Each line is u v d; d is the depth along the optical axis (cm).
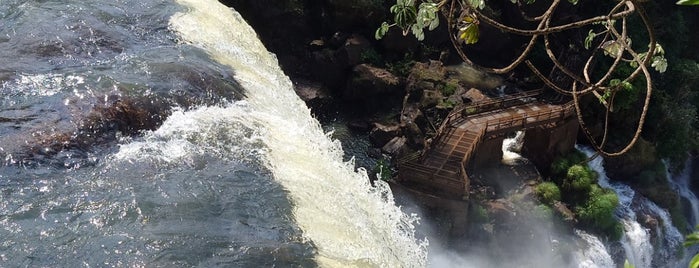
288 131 1316
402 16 541
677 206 2403
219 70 1430
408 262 1269
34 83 1191
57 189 954
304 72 2372
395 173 1952
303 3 2416
